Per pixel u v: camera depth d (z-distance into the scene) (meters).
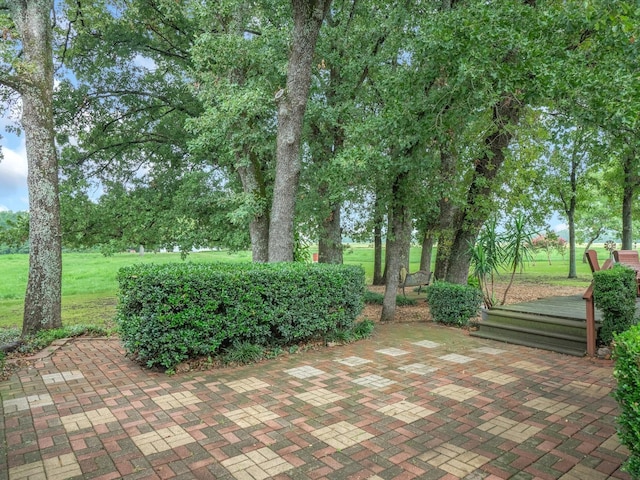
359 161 7.48
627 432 2.06
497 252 7.93
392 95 7.96
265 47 9.06
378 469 2.71
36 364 5.37
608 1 5.60
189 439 3.17
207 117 8.48
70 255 23.59
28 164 7.41
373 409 3.76
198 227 12.04
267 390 4.29
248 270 5.68
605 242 20.42
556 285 14.82
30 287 7.24
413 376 4.75
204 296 5.09
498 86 6.63
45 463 2.82
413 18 8.80
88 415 3.66
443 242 10.30
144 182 14.10
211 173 12.21
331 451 2.96
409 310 10.34
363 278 7.08
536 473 2.66
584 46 6.86
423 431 3.29
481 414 3.64
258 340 5.66
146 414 3.68
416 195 8.44
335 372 4.92
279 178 7.95
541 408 3.78
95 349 6.20
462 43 6.57
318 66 9.66
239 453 2.94
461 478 2.60
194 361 5.18
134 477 2.63
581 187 17.55
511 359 5.52
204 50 8.80
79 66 12.59
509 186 9.66
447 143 8.88
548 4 7.52
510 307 7.68
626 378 2.05
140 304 5.01
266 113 9.62
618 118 5.75
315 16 7.61
